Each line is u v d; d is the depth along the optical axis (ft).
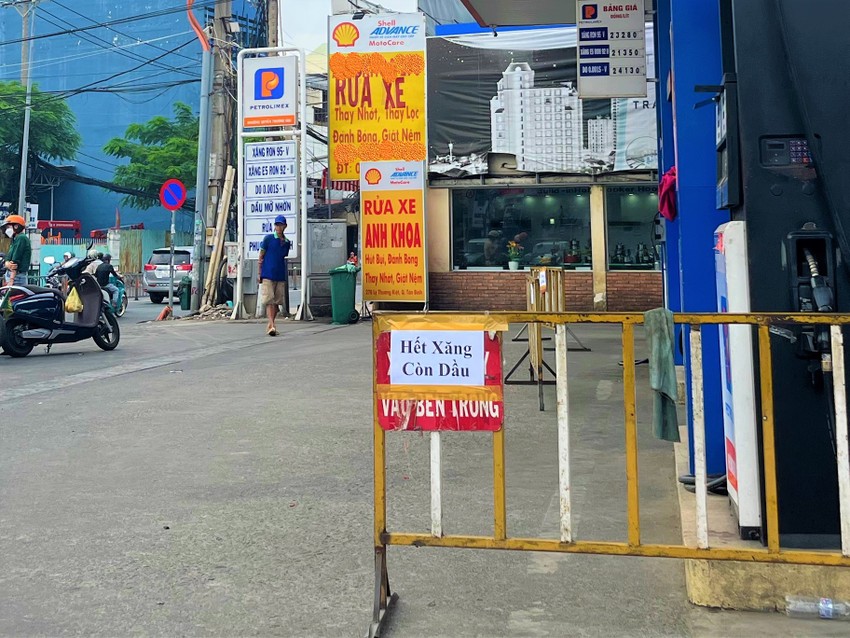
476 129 51.42
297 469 17.21
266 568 12.01
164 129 167.43
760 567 10.39
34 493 15.61
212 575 11.76
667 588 11.24
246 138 62.49
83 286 36.68
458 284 52.65
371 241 46.09
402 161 45.47
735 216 11.40
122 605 10.80
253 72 49.67
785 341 10.41
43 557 12.44
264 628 10.14
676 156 14.06
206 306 57.26
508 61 50.78
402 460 17.90
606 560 12.32
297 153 49.70
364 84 45.98
